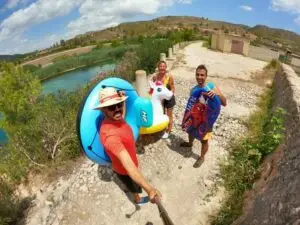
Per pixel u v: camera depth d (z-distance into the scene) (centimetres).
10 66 793
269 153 259
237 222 192
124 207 238
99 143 207
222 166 272
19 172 337
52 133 362
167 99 301
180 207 236
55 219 239
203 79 237
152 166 283
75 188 269
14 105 686
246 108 428
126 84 254
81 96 500
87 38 7756
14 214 274
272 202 155
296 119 246
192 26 10069
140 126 283
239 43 1303
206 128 251
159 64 302
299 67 999
